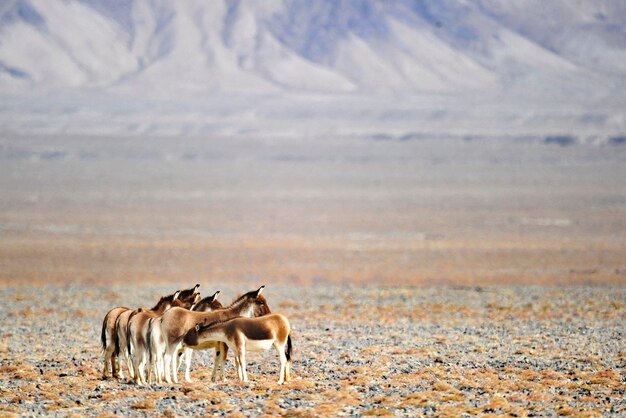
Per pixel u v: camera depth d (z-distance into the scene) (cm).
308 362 9494
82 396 7644
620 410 7012
